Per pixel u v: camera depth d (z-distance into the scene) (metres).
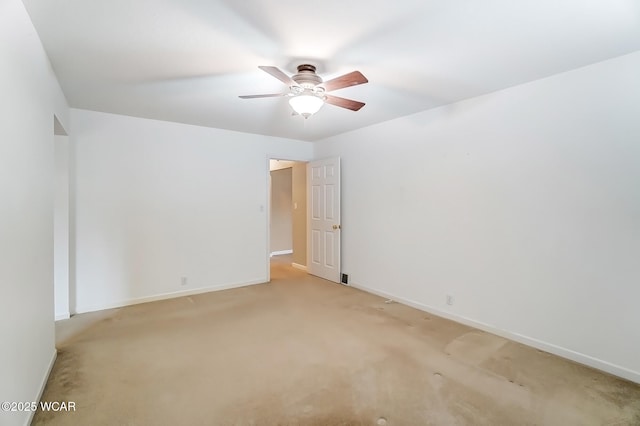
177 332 3.10
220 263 4.64
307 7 1.74
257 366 2.45
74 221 3.60
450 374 2.35
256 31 1.99
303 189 6.02
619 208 2.37
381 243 4.29
